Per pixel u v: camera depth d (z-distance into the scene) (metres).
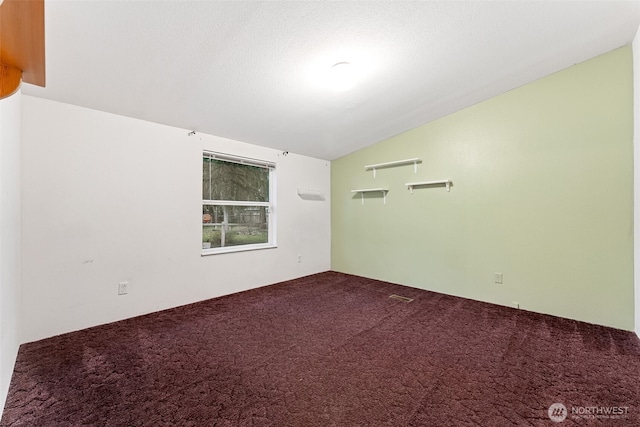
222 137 3.44
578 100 2.58
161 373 1.78
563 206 2.68
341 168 4.77
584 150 2.56
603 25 2.10
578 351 2.05
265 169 4.07
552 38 2.20
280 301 3.23
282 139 3.74
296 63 2.16
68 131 2.32
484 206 3.18
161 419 1.38
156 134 2.86
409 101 3.04
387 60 2.28
